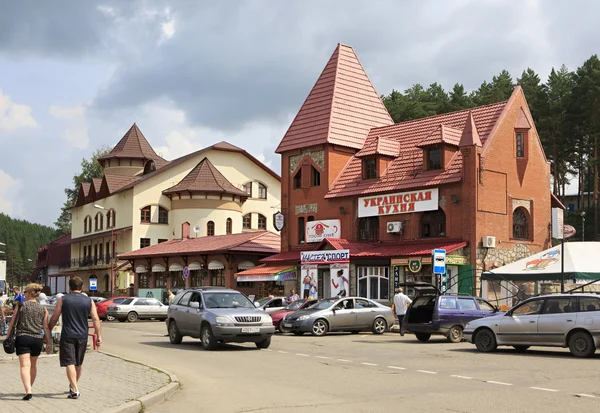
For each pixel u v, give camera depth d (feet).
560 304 68.39
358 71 166.09
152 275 209.87
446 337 86.28
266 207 266.57
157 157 292.40
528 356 67.56
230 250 170.71
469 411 37.47
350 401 41.14
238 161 263.70
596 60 225.15
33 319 40.22
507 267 105.50
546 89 239.71
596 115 214.69
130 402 38.81
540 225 137.59
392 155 143.02
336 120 154.61
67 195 376.27
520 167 134.21
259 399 42.39
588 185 244.22
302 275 144.77
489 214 126.41
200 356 69.72
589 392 43.91
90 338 90.22
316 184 155.74
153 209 245.04
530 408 38.22
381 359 65.00
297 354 70.59
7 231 633.20
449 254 120.78
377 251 133.39
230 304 80.69
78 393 40.52
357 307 101.96
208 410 39.04
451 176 127.75
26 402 38.93
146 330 115.55
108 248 263.70
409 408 38.52
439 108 270.46
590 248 102.83
